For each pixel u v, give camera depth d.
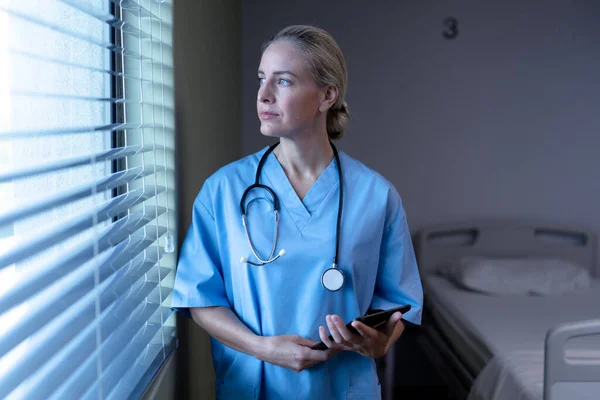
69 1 0.81
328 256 1.21
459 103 3.15
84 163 0.85
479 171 3.19
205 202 1.27
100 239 0.94
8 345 0.61
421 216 3.20
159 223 1.29
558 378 1.68
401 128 3.15
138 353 1.06
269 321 1.22
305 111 1.17
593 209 3.22
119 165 1.19
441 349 2.71
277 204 1.23
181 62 1.36
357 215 1.25
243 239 1.23
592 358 1.85
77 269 0.86
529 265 2.94
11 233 0.81
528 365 1.94
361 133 3.14
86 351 0.83
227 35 2.30
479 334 2.27
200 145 1.62
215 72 1.93
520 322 2.39
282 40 1.17
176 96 1.30
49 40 0.93
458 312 2.55
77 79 1.03
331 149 1.32
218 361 1.31
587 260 3.16
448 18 3.11
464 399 2.35
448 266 3.12
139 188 1.16
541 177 3.21
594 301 2.70
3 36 0.81
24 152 0.88
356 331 1.11
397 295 1.34
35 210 0.69
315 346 1.14
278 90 1.17
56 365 0.76
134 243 1.10
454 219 3.21
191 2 1.49
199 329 1.63
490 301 2.69
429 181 3.18
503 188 3.21
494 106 3.17
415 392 3.17
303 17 3.04
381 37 3.09
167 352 1.22
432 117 3.15
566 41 3.15
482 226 3.13
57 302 0.76
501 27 3.13
